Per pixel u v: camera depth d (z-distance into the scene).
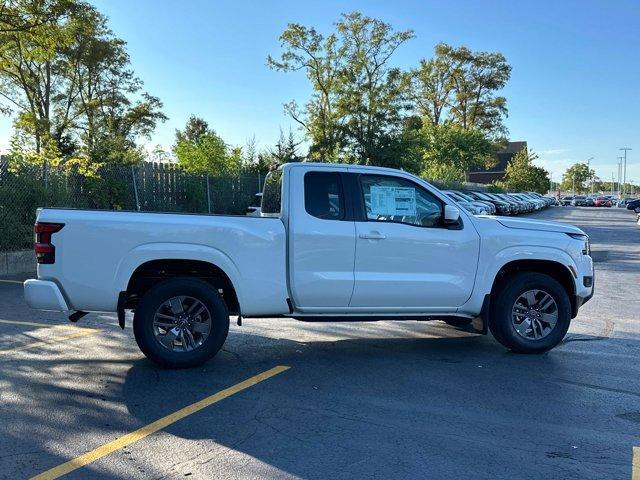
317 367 6.00
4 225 11.86
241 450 4.00
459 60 71.75
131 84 46.09
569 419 4.66
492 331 6.70
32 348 6.52
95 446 4.03
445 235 6.30
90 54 41.25
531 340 6.58
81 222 5.55
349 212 6.12
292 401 4.98
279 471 3.70
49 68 40.88
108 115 45.69
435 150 58.50
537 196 67.75
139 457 3.87
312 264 5.98
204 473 3.65
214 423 4.48
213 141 26.98
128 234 5.59
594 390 5.37
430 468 3.77
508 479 3.64
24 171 12.68
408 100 38.09
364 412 4.75
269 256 5.91
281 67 39.62
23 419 4.49
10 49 24.06
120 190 15.66
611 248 20.06
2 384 5.30
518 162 87.75
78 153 22.53
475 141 60.03
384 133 36.41
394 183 6.31
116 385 5.33
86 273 5.56
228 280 5.94
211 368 5.91
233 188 21.59
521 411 4.82
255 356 6.39
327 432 4.33
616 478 3.67
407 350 6.76
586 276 6.73
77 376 5.57
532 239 6.52
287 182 6.07
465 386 5.45
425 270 6.25
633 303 10.10
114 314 8.38
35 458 3.83
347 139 36.56
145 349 5.72
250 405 4.87
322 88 40.00
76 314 5.97
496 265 6.44
